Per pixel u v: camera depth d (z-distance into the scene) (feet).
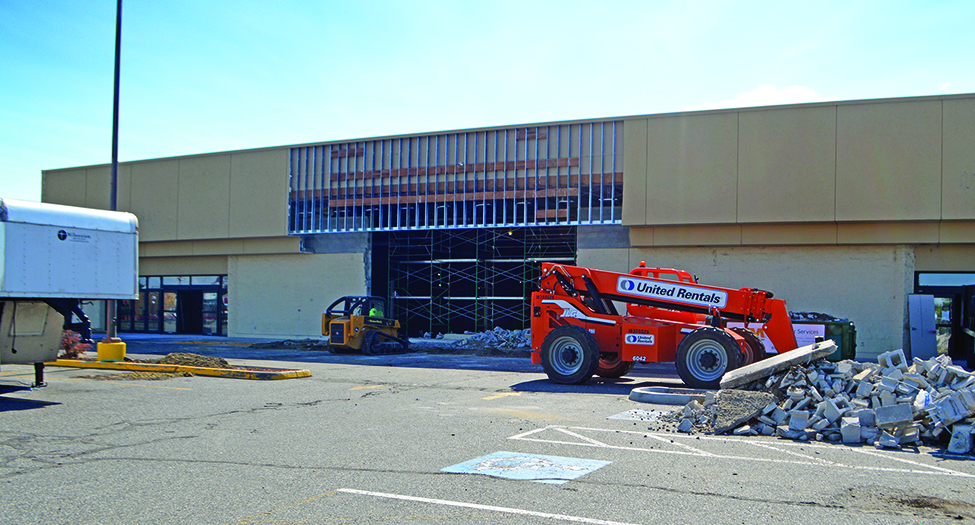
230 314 92.99
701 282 71.05
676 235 71.31
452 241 91.20
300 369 50.60
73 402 31.91
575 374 41.68
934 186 63.05
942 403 22.85
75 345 51.67
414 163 83.20
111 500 16.14
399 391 37.78
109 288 35.94
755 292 41.93
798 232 67.51
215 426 26.07
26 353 34.71
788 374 28.71
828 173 65.87
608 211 74.23
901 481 18.20
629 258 73.82
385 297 90.07
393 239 89.97
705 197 69.62
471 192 80.23
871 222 65.31
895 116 64.34
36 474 18.61
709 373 38.88
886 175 64.28
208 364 47.85
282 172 89.20
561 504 15.88
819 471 19.29
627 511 15.38
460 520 14.71
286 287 89.97
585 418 28.43
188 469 19.20
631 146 72.69
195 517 14.89
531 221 77.20
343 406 31.65
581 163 75.56
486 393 37.27
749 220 67.92
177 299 98.22
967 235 62.64
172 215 95.20
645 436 24.40
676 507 15.70
